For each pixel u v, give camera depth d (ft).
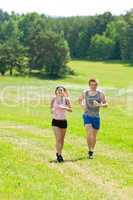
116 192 79.10
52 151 110.42
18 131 141.90
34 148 112.88
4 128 148.56
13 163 93.15
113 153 111.96
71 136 134.31
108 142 126.82
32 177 83.61
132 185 84.12
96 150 114.62
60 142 99.35
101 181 85.51
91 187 80.84
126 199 75.61
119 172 92.89
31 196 71.92
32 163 94.84
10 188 75.25
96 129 104.78
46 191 75.56
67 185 80.64
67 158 102.89
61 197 72.79
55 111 99.55
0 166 89.86
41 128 151.23
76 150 112.57
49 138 130.21
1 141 119.34
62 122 99.30
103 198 74.79
